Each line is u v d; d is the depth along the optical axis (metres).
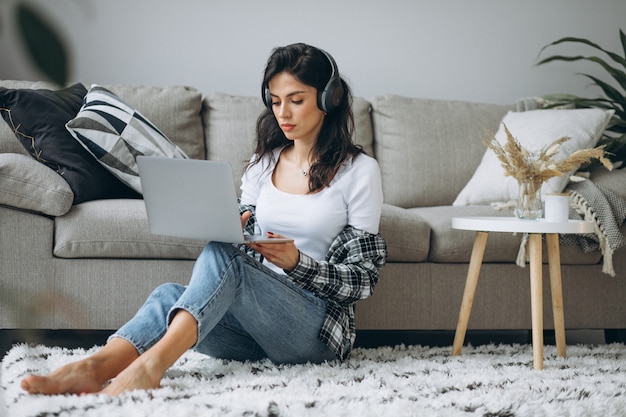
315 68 1.80
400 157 3.21
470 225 2.16
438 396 1.56
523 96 3.84
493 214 2.67
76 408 1.30
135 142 2.55
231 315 1.83
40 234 2.26
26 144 2.47
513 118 3.17
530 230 2.07
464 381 1.73
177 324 1.52
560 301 2.23
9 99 2.48
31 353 1.87
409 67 3.75
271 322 1.73
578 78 3.86
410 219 2.53
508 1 3.81
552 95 3.41
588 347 2.47
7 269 2.24
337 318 1.81
